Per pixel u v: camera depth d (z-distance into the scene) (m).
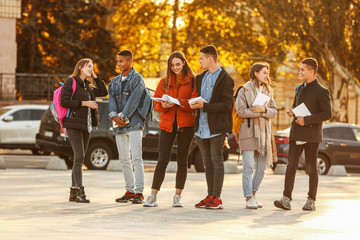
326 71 42.50
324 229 9.04
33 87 38.97
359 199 13.52
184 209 10.90
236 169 23.09
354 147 26.00
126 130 11.61
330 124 26.22
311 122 11.19
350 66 40.62
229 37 43.09
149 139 22.25
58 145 22.25
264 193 14.52
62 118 11.59
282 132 25.72
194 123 11.15
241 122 11.38
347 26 39.81
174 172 22.38
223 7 42.06
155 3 45.97
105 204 11.36
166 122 11.19
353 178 20.73
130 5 50.16
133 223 9.02
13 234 7.80
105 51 44.53
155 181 11.23
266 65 11.55
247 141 11.28
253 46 43.50
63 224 8.77
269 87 11.64
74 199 11.64
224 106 10.84
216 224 9.17
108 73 44.19
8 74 38.44
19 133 30.44
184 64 11.19
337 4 38.59
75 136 11.65
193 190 14.57
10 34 40.44
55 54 43.16
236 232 8.47
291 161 11.42
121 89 11.78
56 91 11.68
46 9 42.75
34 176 17.14
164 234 8.09
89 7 43.72
